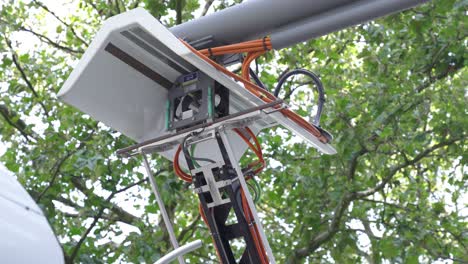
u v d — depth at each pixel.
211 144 4.00
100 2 12.57
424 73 11.55
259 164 4.01
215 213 3.93
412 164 11.84
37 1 12.42
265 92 3.68
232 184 3.83
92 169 10.42
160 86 3.96
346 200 11.73
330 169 12.05
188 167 3.84
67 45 13.19
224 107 3.87
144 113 3.97
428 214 11.65
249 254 3.86
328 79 12.20
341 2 4.18
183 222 12.52
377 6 4.15
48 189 11.02
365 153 11.79
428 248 11.36
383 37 11.48
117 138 11.09
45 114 12.25
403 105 11.49
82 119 11.27
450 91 11.70
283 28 4.30
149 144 3.85
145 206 11.36
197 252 11.99
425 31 10.84
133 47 3.75
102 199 11.08
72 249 10.87
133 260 10.97
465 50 11.17
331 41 12.28
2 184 1.92
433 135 12.11
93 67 3.72
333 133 11.86
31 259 1.83
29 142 11.45
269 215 13.41
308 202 11.76
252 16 4.29
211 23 4.40
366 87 11.67
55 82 12.35
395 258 11.23
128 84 3.86
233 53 4.18
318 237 11.84
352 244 11.50
